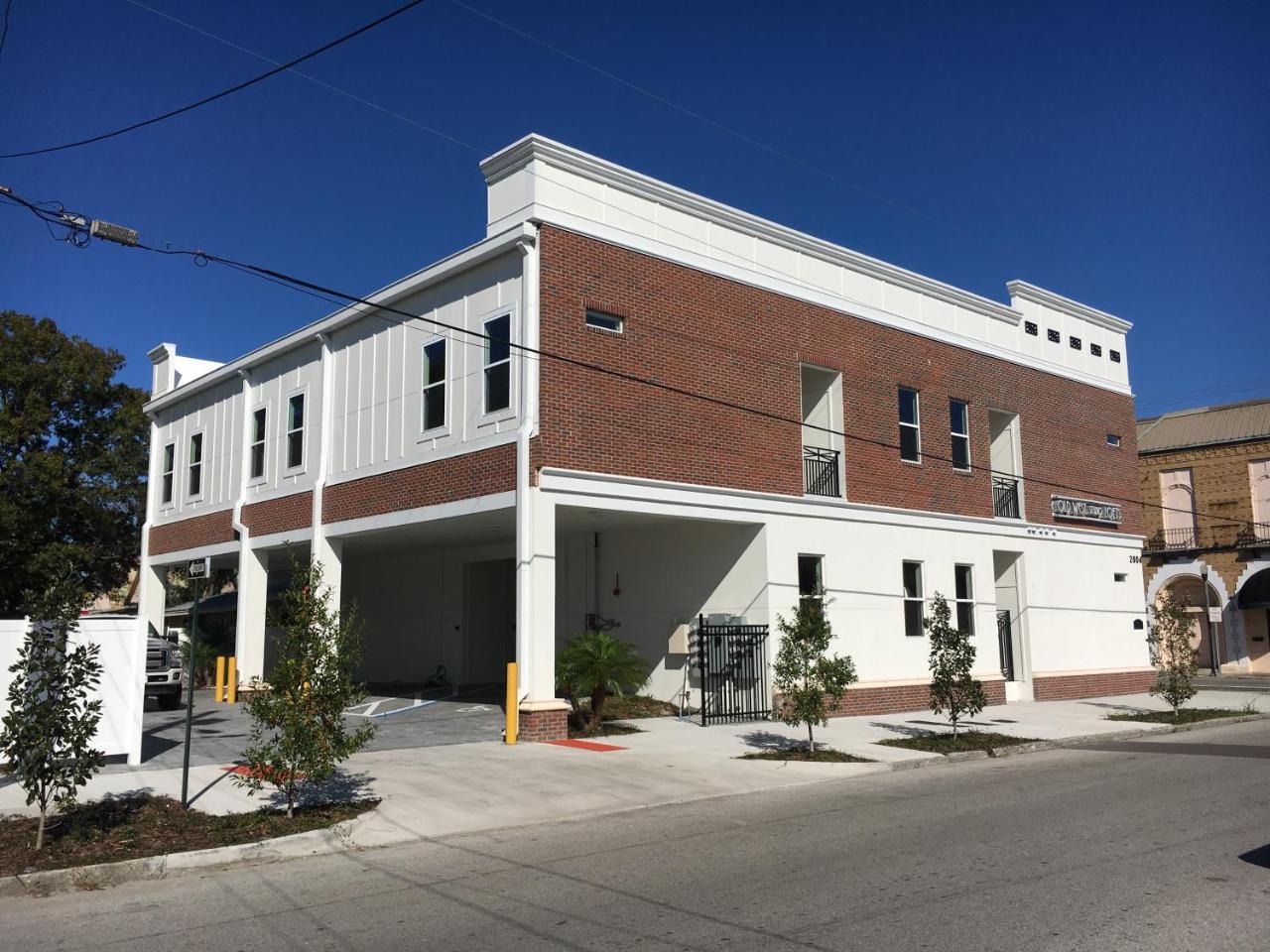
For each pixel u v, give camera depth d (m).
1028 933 6.06
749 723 18.31
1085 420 28.31
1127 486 29.47
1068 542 27.02
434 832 9.88
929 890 7.16
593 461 16.69
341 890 7.75
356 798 11.02
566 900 7.20
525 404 16.36
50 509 33.22
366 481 19.86
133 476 35.47
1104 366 29.56
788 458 19.91
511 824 10.30
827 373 21.58
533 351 15.96
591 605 22.19
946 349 24.12
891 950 5.80
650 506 17.41
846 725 18.45
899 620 21.61
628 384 17.39
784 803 11.45
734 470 18.84
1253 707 23.52
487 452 17.02
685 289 18.59
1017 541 25.17
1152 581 44.59
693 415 18.33
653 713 19.36
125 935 6.61
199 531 25.36
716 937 6.16
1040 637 25.61
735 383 19.16
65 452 34.66
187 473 26.50
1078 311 28.77
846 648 20.39
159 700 20.88
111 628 12.69
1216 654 42.03
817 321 21.03
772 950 5.87
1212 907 6.58
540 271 16.61
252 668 22.88
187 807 10.30
